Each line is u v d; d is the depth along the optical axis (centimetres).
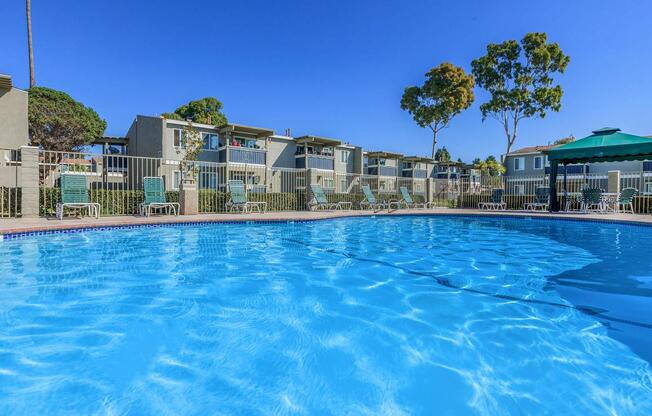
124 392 179
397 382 191
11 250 544
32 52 2052
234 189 1238
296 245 648
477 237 772
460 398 177
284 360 214
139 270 436
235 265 475
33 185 888
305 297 338
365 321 278
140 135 1989
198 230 829
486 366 208
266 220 977
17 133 1315
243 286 375
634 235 797
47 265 453
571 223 1054
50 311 291
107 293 341
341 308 307
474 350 228
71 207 926
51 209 950
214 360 213
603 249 612
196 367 204
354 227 956
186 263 482
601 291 357
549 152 1251
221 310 300
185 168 1301
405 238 753
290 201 1460
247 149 2075
